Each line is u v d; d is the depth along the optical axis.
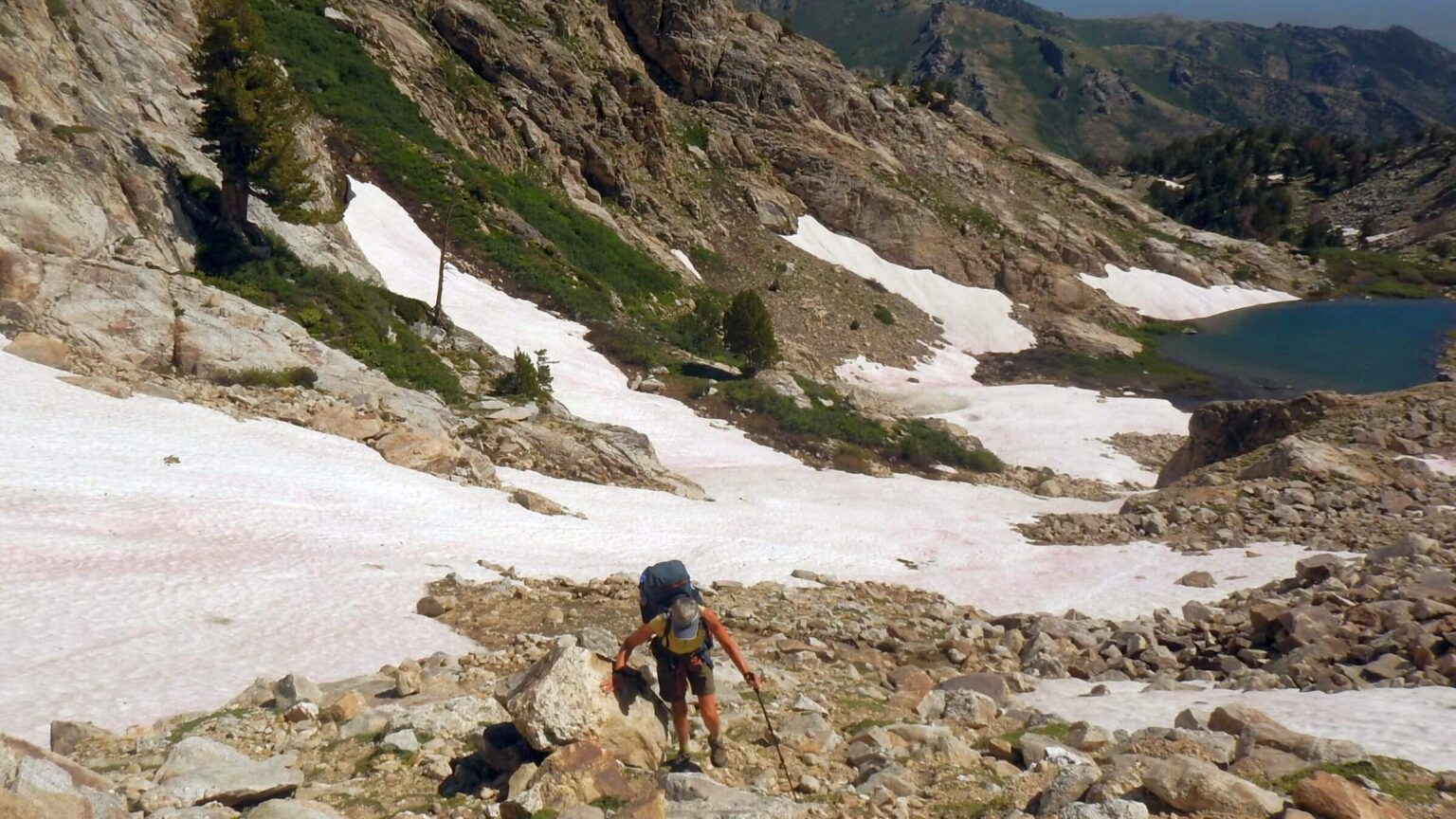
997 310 93.19
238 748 9.05
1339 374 82.62
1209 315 107.75
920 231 96.38
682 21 96.12
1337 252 145.50
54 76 35.94
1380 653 14.14
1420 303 119.38
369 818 7.32
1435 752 8.95
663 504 32.03
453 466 30.00
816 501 36.59
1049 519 34.28
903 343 82.44
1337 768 8.09
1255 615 16.59
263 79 39.34
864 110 104.94
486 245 62.12
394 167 63.28
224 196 40.12
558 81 81.06
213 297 33.62
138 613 14.48
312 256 44.94
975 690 13.00
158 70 44.16
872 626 18.36
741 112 96.94
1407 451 35.59
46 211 30.70
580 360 54.12
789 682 12.22
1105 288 105.56
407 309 46.78
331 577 17.64
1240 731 9.27
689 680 8.25
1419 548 20.44
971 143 118.50
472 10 79.06
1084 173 127.88
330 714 9.76
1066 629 18.36
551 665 8.06
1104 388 77.31
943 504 37.81
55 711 10.85
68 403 25.12
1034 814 7.52
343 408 31.02
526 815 6.99
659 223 81.62
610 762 7.45
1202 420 44.12
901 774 8.40
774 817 7.01
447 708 9.34
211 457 24.42
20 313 28.17
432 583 18.09
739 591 20.77
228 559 17.91
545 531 25.20
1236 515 29.59
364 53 70.62
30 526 17.53
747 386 54.66
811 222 93.88
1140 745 8.76
